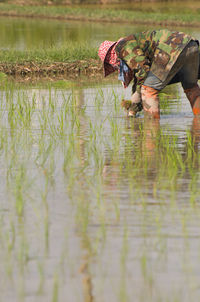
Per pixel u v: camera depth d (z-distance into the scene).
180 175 13.36
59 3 132.38
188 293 7.83
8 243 9.48
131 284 8.12
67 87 30.34
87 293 7.91
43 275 8.43
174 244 9.33
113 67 21.44
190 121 20.89
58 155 15.57
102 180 13.08
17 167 14.29
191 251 9.06
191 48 20.39
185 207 11.04
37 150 16.11
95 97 26.50
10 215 10.86
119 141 17.41
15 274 8.48
